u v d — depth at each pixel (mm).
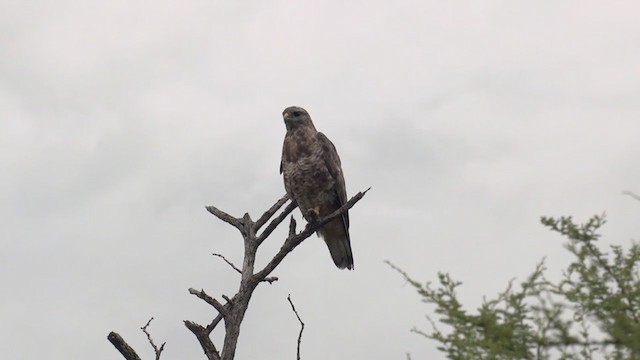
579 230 10008
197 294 17594
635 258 9852
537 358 9125
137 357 16875
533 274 9570
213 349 17312
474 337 9453
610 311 9555
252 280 18125
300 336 15781
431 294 9734
